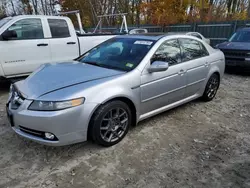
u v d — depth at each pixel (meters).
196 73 4.01
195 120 3.79
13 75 5.07
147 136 3.21
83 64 3.45
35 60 5.31
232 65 7.03
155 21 17.62
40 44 5.32
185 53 3.87
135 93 3.03
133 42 3.65
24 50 5.09
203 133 3.36
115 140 2.95
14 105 2.68
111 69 3.15
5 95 4.97
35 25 5.28
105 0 23.19
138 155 2.77
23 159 2.66
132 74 3.01
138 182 2.33
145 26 17.34
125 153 2.80
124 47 3.61
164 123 3.63
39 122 2.41
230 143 3.10
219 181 2.37
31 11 24.27
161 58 3.42
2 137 3.12
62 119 2.42
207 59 4.28
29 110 2.47
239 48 6.84
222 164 2.65
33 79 2.94
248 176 2.46
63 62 3.68
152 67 3.13
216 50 4.76
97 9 23.14
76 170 2.48
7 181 2.31
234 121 3.80
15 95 2.77
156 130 3.39
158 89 3.34
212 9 19.72
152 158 2.72
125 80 2.91
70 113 2.45
